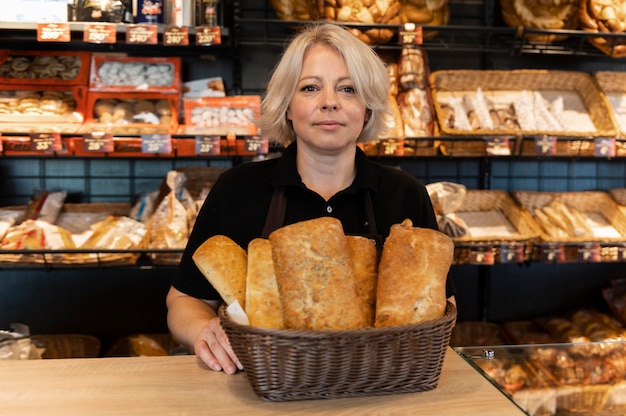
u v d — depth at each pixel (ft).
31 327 9.50
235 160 9.63
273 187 5.45
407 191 5.58
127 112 8.54
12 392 3.31
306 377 3.06
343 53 4.70
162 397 3.25
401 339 3.06
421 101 8.98
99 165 9.48
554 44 9.39
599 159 10.43
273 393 3.12
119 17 7.92
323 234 3.12
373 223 5.10
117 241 8.02
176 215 8.12
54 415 3.02
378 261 3.50
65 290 9.53
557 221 9.00
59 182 9.43
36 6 7.78
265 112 5.32
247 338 3.03
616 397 3.42
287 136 5.54
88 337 8.98
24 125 8.18
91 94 8.59
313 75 4.72
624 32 8.88
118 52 9.30
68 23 7.68
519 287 10.40
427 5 9.14
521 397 3.33
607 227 9.50
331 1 8.59
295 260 3.08
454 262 8.45
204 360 3.74
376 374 3.13
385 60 9.31
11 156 9.29
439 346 3.20
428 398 3.21
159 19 7.97
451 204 8.47
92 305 9.58
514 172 10.30
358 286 3.35
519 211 9.24
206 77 9.62
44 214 8.52
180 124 8.72
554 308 10.46
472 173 10.24
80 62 8.79
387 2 8.66
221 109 8.63
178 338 4.87
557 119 9.29
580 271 10.51
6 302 9.45
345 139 4.79
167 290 9.65
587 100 9.62
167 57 9.11
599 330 9.30
